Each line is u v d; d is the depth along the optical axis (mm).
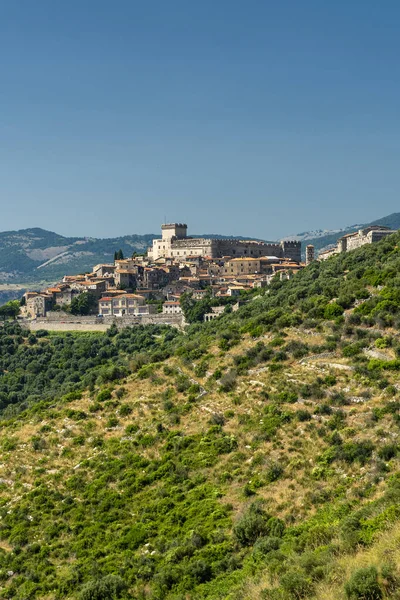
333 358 109500
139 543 84875
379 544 59438
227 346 125938
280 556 68375
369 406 94625
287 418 97562
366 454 85250
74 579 80438
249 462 92562
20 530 92500
